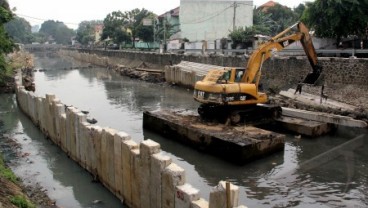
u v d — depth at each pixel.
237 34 45.84
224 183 8.12
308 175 15.41
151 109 29.38
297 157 17.44
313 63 22.97
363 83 23.78
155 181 10.34
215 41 50.62
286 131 21.17
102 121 25.28
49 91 40.00
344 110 22.19
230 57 36.50
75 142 16.41
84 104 32.06
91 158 14.90
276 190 14.13
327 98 24.58
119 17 83.69
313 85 23.58
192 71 38.53
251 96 20.17
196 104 31.00
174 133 20.30
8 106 30.22
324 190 14.01
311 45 22.44
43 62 90.50
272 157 17.36
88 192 13.60
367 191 13.84
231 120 20.09
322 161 16.89
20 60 63.47
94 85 44.97
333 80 25.50
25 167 16.12
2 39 29.47
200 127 19.28
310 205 12.88
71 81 49.38
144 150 10.77
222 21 62.50
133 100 33.75
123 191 12.45
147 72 50.38
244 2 61.72
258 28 53.34
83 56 96.94
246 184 14.73
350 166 16.28
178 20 70.12
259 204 13.01
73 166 16.25
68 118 16.94
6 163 16.44
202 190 14.28
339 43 29.97
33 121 23.97
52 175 15.23
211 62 39.88
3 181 11.37
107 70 66.06
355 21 27.22
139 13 77.88
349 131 21.34
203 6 62.31
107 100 34.03
